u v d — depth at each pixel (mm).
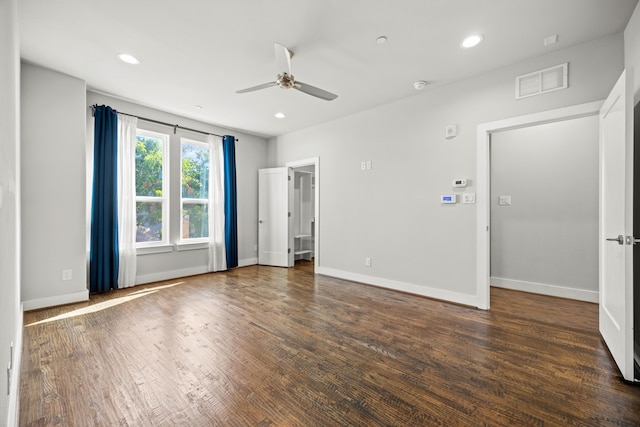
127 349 2307
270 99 3959
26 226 3094
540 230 3902
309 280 4570
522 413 1580
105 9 2207
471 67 3084
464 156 3367
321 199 4984
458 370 2010
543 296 3766
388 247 4082
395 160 4000
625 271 1848
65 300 3346
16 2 1959
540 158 3910
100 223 3746
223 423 1520
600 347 2326
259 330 2680
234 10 2221
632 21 2236
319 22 2363
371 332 2639
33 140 3117
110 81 3449
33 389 1788
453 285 3475
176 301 3510
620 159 1967
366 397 1728
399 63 3006
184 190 4852
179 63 3025
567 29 2438
